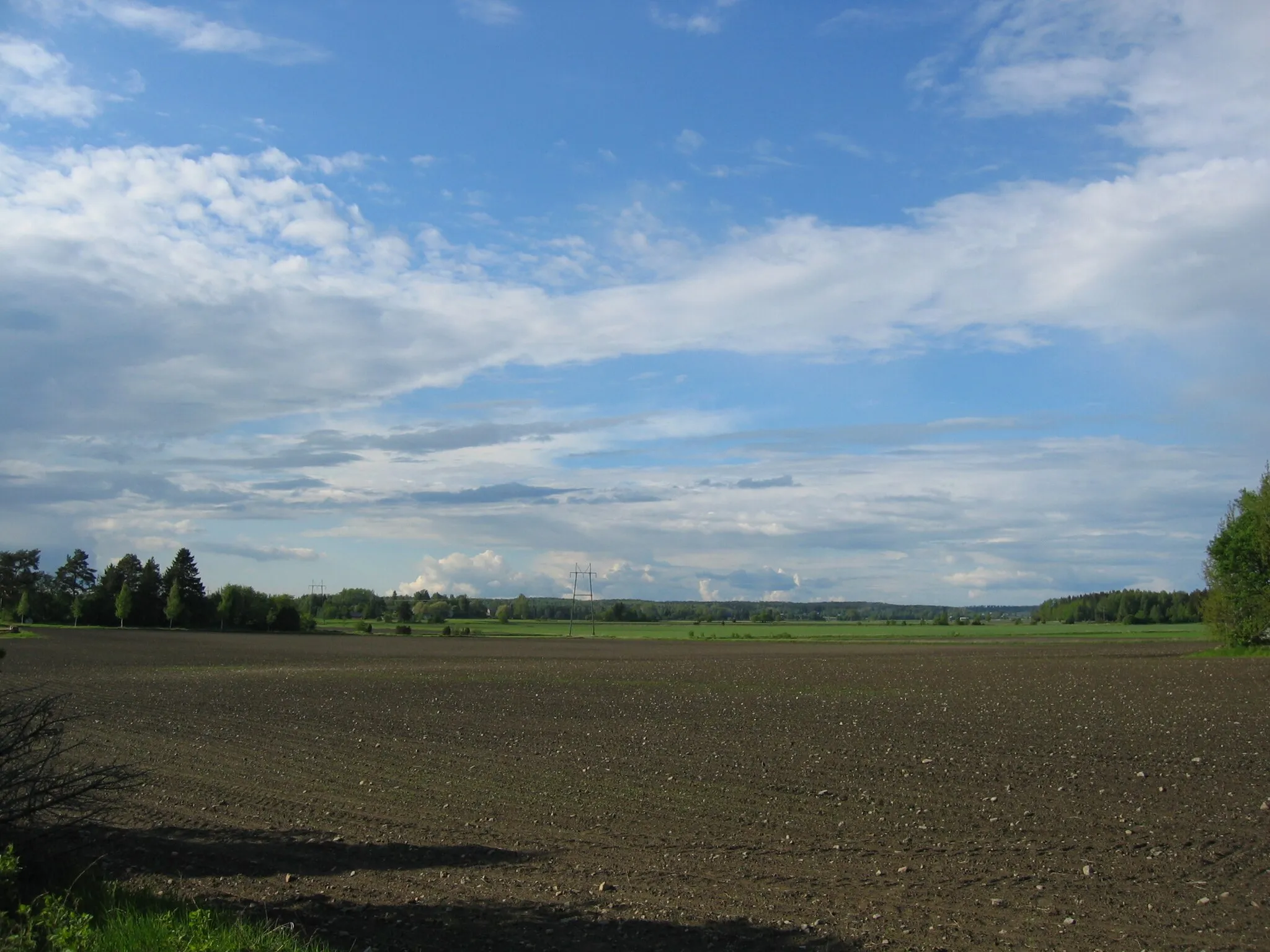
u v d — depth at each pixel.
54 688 43.62
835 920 11.27
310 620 154.75
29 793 11.84
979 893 12.40
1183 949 10.23
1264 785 18.86
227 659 71.81
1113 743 24.73
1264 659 58.44
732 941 10.55
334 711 34.81
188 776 21.25
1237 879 12.79
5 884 9.81
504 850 14.85
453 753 24.81
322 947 9.48
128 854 13.91
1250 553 64.50
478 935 10.63
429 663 68.12
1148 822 16.06
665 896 12.34
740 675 53.44
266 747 25.86
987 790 19.08
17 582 157.25
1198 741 24.69
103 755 24.11
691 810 17.73
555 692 42.59
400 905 11.76
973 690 41.31
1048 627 174.00
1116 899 12.02
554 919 11.28
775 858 14.34
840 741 26.36
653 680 49.78
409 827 16.41
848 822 16.59
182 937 8.83
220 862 13.71
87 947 8.55
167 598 150.12
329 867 13.64
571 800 18.69
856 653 83.69
